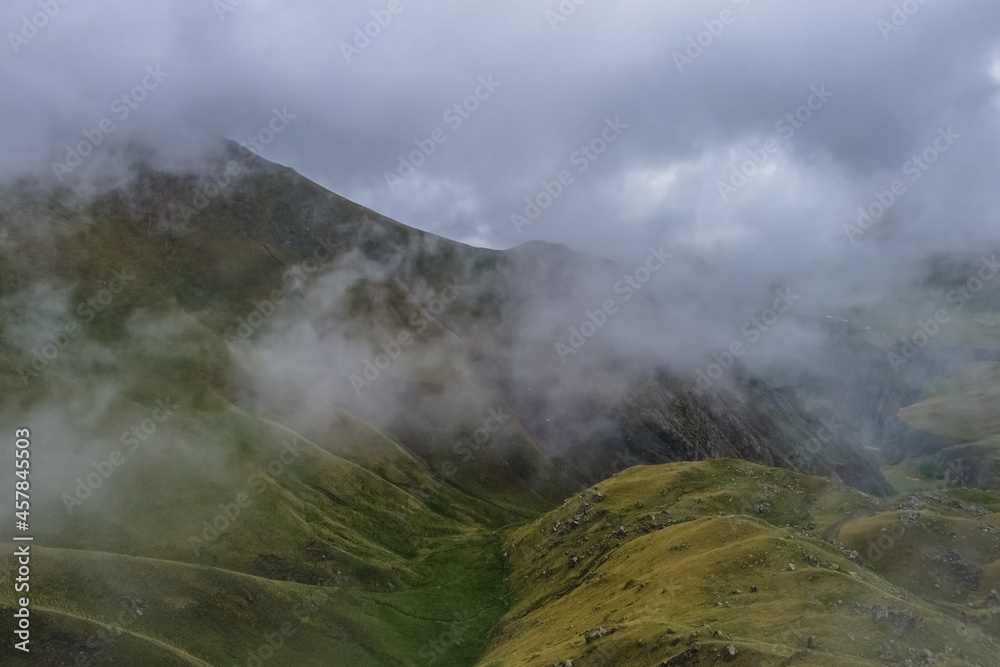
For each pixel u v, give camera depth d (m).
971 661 47.38
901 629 50.41
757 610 56.03
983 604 63.25
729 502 94.31
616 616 65.75
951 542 71.12
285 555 105.88
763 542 67.44
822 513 89.06
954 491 95.69
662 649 53.34
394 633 91.00
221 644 79.06
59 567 78.88
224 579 87.44
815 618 52.81
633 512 101.06
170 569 85.69
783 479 102.69
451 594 105.69
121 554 91.50
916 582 67.62
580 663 57.16
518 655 71.25
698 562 69.00
